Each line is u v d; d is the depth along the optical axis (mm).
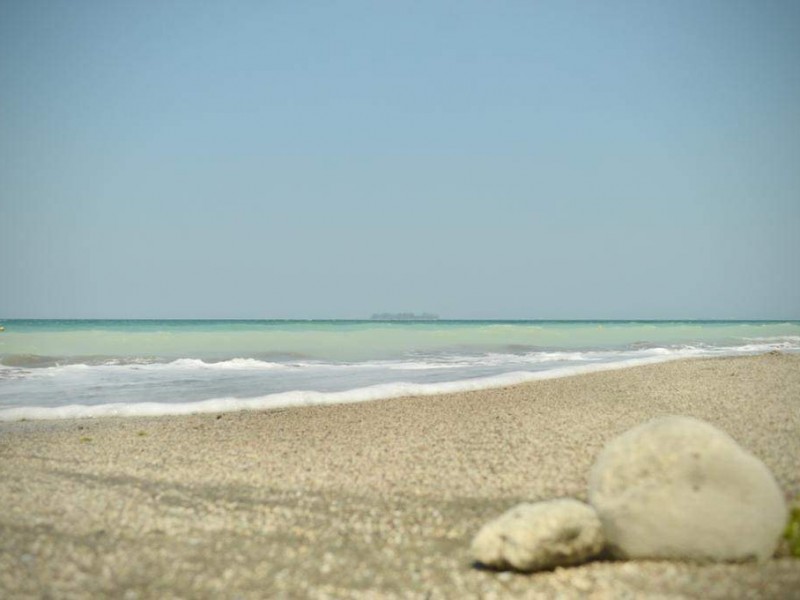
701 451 414
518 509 425
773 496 407
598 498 429
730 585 372
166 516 516
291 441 773
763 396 1006
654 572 395
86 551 445
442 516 516
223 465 668
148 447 750
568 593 377
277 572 414
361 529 490
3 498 558
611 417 867
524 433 786
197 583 398
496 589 387
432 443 749
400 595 382
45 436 811
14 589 385
